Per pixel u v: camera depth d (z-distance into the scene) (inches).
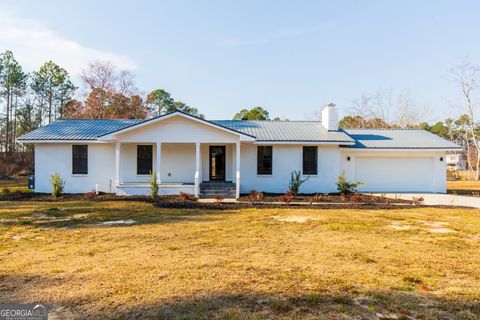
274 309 163.2
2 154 1777.8
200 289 187.3
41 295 178.4
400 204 566.9
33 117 1865.2
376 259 247.9
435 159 788.6
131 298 174.9
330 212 481.4
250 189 736.3
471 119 1582.2
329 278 206.4
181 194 618.2
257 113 1956.2
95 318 152.9
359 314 158.7
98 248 275.0
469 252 268.7
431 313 160.4
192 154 754.2
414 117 1822.1
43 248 275.0
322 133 775.7
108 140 664.4
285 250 271.9
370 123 1878.7
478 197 689.0
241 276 208.7
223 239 310.3
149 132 667.4
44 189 712.4
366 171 797.9
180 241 301.7
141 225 377.7
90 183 720.3
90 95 1557.6
